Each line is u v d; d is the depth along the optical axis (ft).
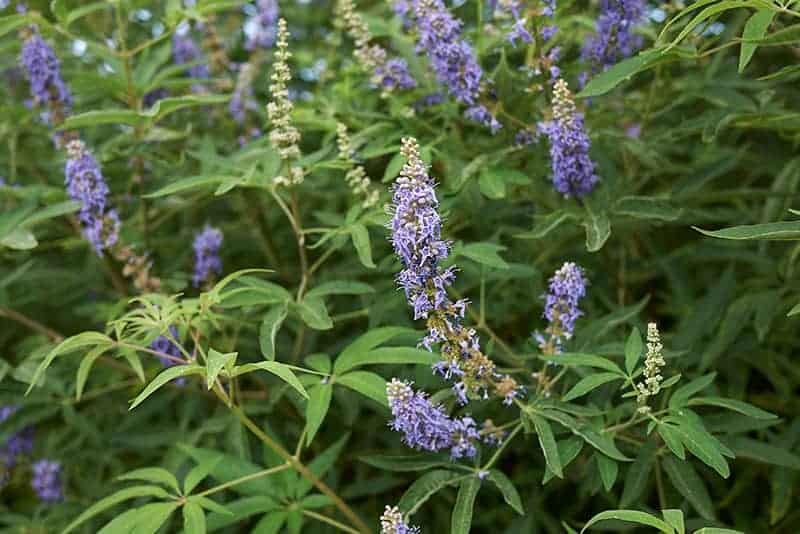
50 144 3.97
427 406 2.57
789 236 2.41
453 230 3.34
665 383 2.57
